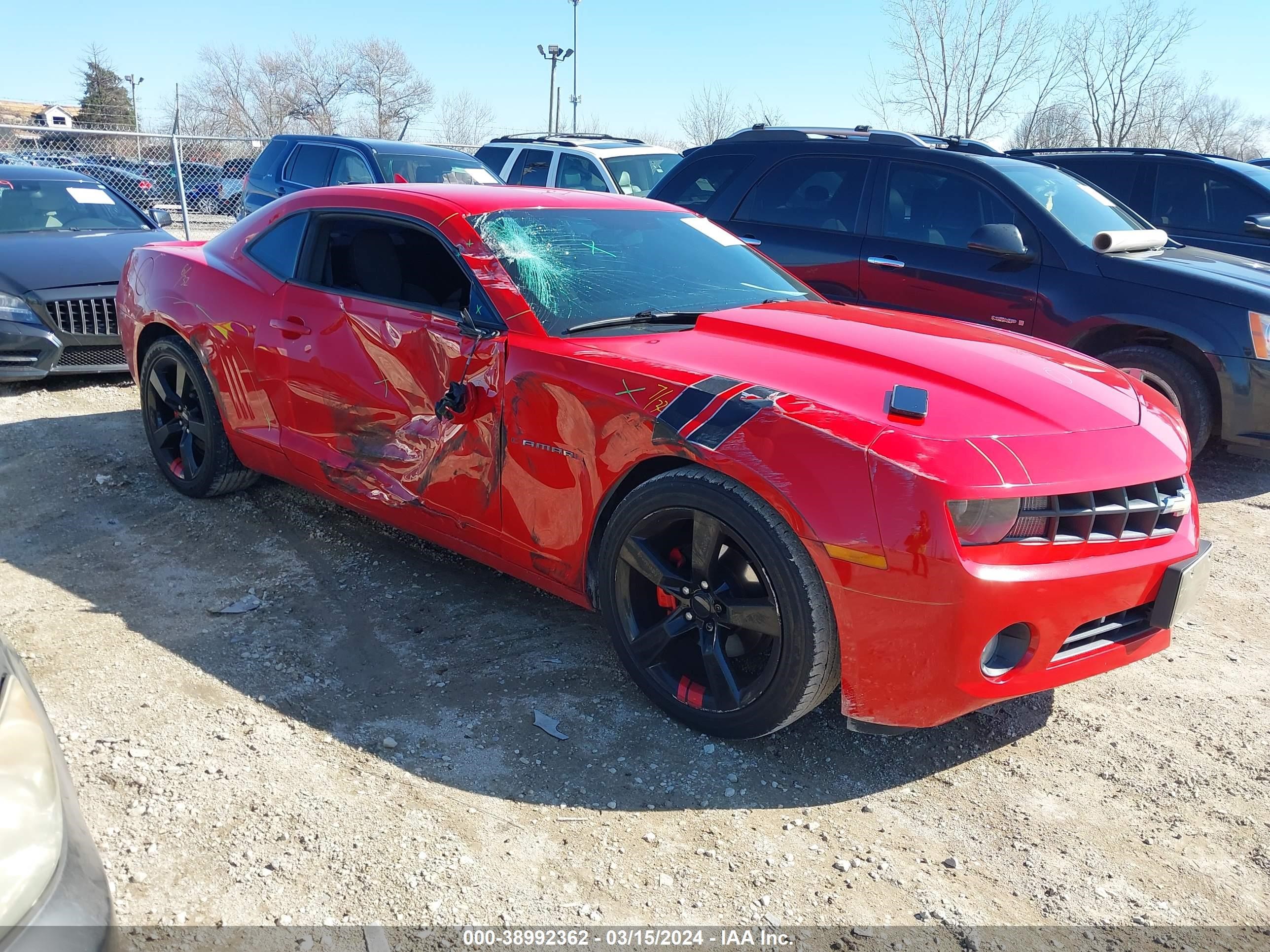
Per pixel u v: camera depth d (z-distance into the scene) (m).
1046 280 5.56
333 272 3.86
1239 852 2.52
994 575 2.42
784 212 6.50
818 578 2.54
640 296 3.54
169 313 4.48
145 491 4.79
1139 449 2.75
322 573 3.93
